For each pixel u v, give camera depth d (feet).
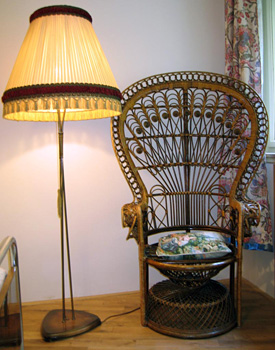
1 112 6.70
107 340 5.50
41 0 6.69
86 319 5.98
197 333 5.44
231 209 5.97
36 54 4.54
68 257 5.91
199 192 6.46
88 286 7.23
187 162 6.37
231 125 6.22
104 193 7.18
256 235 6.41
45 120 5.71
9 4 6.61
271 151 6.91
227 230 6.06
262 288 7.06
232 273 5.87
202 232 5.89
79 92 4.35
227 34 6.85
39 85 4.31
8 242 4.26
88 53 4.69
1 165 6.78
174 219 6.63
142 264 5.60
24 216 6.91
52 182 6.97
